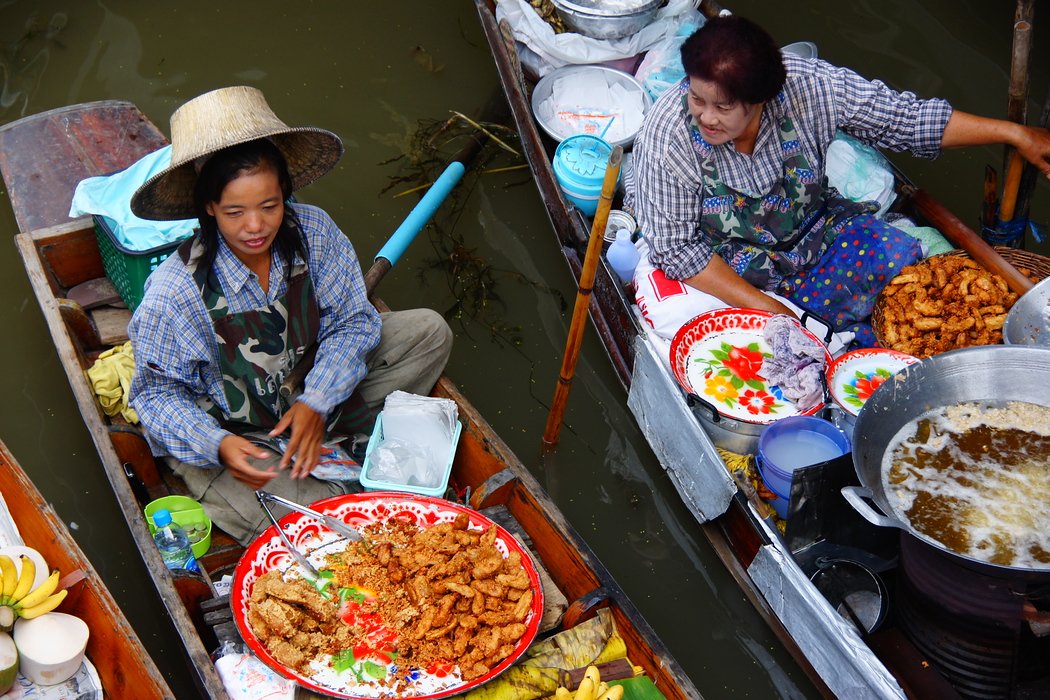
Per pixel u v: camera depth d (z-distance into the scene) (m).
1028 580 2.49
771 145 3.57
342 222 4.66
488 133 4.97
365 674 2.67
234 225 2.72
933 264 3.74
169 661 3.18
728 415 3.38
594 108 4.68
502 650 2.69
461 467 3.43
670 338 3.76
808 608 2.92
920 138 3.69
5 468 2.93
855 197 4.07
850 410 3.35
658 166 3.61
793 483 2.94
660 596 3.44
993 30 5.62
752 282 3.85
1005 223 3.92
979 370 2.95
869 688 2.76
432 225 4.68
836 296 3.80
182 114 2.73
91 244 3.91
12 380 3.99
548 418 3.81
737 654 3.29
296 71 5.40
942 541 2.64
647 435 3.73
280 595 2.75
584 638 2.75
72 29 5.56
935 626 2.79
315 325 3.12
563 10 4.70
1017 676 2.80
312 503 2.98
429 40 5.64
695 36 3.28
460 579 2.80
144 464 3.31
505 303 4.38
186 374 3.00
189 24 5.64
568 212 4.22
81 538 3.52
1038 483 2.77
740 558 3.31
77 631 2.62
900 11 5.76
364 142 5.04
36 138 4.29
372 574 2.88
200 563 3.07
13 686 2.57
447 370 4.12
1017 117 3.62
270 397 3.14
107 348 3.80
